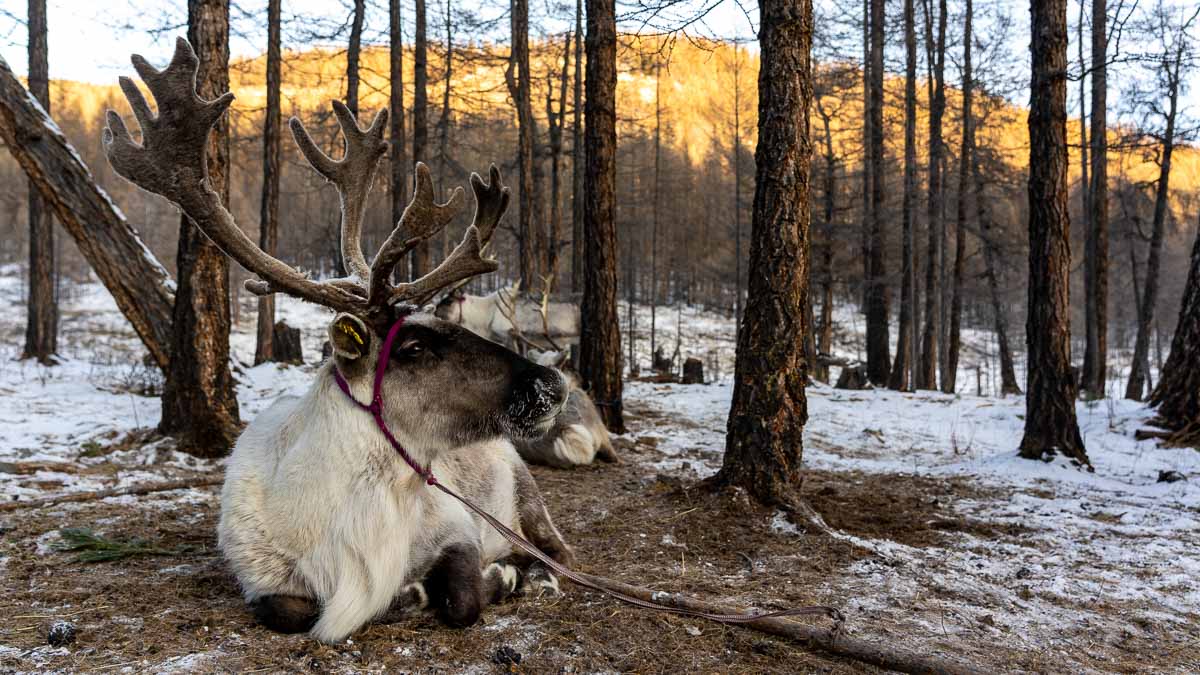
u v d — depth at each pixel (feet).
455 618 10.95
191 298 23.34
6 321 114.21
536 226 77.36
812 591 13.47
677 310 139.95
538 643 10.69
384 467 10.44
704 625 11.50
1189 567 15.64
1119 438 31.78
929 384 70.08
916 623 12.04
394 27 55.26
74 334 100.89
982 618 12.42
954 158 73.20
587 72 30.27
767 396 18.26
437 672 9.69
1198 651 11.48
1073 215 108.99
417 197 10.50
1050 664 10.72
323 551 10.29
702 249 139.33
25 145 25.48
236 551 10.62
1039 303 27.58
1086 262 74.13
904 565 15.19
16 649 9.87
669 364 69.82
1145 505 21.77
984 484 24.66
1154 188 70.28
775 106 17.92
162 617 11.02
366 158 11.94
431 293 10.85
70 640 10.09
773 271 18.15
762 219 18.26
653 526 17.42
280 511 10.51
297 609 10.50
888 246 81.56
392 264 10.35
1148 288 65.77
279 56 53.47
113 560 13.76
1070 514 20.47
